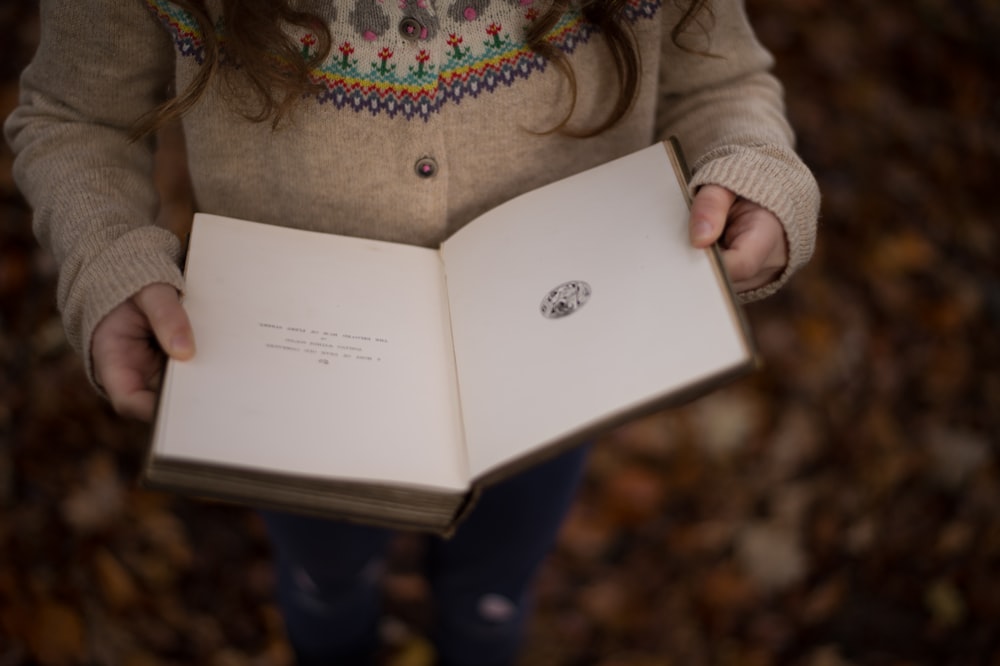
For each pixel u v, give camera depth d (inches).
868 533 76.5
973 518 77.1
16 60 87.9
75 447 72.9
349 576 54.3
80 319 34.6
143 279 32.9
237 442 31.4
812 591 74.2
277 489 31.6
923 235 91.5
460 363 36.0
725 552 75.8
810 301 86.6
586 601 73.9
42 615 65.6
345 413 33.5
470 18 34.9
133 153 39.5
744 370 29.8
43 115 38.4
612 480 78.5
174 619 68.9
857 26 105.7
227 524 73.7
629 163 37.5
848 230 90.6
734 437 80.3
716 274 31.8
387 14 34.0
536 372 33.5
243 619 70.2
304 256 37.9
